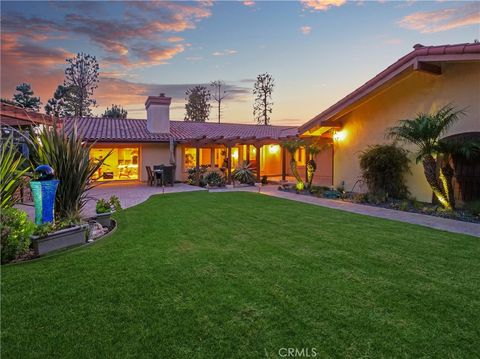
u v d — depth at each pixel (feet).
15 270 15.16
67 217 21.88
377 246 19.16
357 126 44.86
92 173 25.00
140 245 19.39
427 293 12.73
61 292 12.80
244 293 12.68
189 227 24.31
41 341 9.52
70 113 157.99
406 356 8.80
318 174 63.72
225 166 67.77
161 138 62.54
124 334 9.86
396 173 37.58
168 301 12.01
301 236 21.58
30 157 23.26
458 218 27.53
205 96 172.45
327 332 9.95
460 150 29.43
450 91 32.99
